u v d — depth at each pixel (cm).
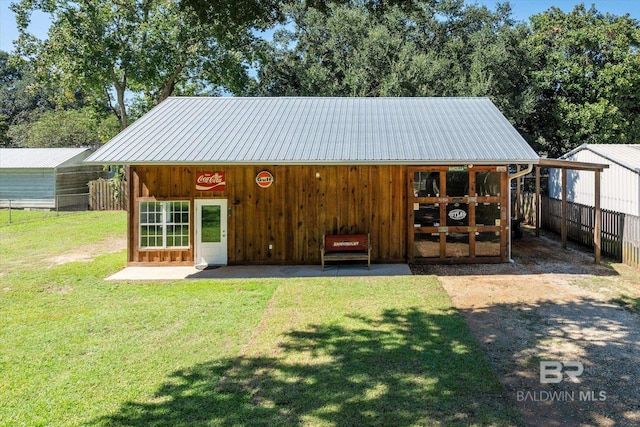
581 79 2805
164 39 2580
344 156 1170
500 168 1249
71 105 5284
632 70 2705
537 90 2856
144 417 475
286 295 948
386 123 1407
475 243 1260
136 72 2534
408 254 1262
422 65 2762
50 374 581
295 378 564
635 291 955
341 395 519
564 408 490
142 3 2612
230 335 719
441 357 622
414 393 521
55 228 1955
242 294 959
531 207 2052
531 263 1251
